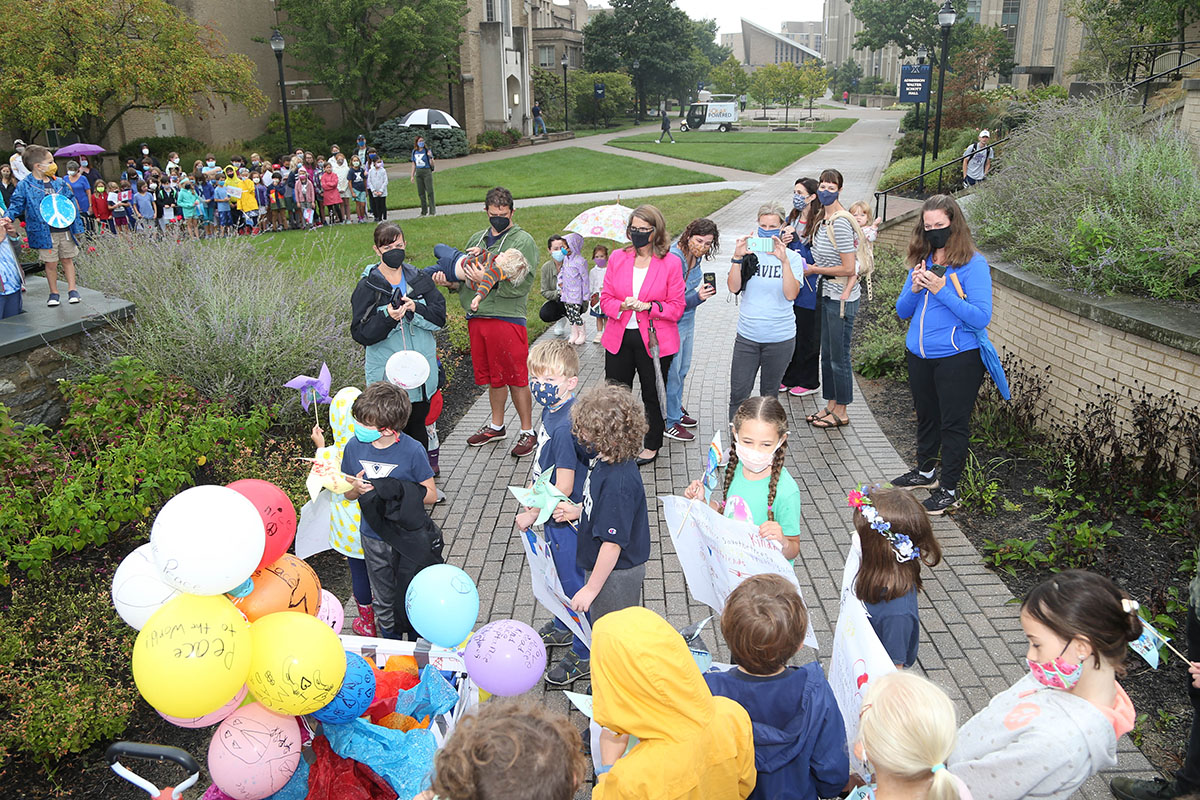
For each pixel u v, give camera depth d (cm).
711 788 231
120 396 629
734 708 240
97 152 2023
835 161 3288
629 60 6156
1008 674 419
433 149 3672
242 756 271
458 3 3634
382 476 417
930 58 3709
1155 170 766
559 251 1012
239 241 1059
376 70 3622
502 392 721
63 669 407
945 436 569
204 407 666
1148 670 414
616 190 2555
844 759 255
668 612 482
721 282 1333
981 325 534
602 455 338
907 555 294
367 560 424
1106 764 237
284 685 264
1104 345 623
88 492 528
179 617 256
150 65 2505
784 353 659
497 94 4166
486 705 220
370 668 299
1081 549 509
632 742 249
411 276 591
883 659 262
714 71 7750
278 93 3891
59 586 486
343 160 2091
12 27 2297
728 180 2767
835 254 697
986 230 871
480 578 523
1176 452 559
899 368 898
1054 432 686
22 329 683
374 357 593
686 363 732
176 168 2041
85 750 390
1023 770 233
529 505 361
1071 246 701
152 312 795
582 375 924
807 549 548
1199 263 622
